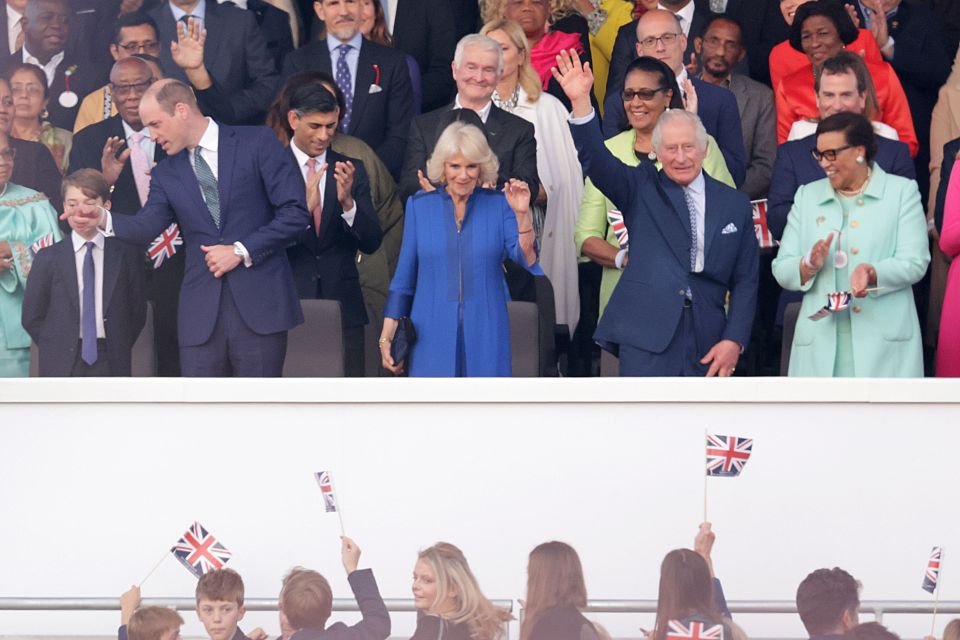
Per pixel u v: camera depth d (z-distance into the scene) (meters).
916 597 24.09
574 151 30.75
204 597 23.88
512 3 31.81
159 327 29.20
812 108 30.67
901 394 24.08
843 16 30.33
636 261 26.05
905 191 26.03
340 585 24.11
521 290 29.44
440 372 25.81
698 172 25.83
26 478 24.28
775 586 24.09
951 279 26.83
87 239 27.58
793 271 25.89
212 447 24.23
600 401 24.11
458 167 25.53
